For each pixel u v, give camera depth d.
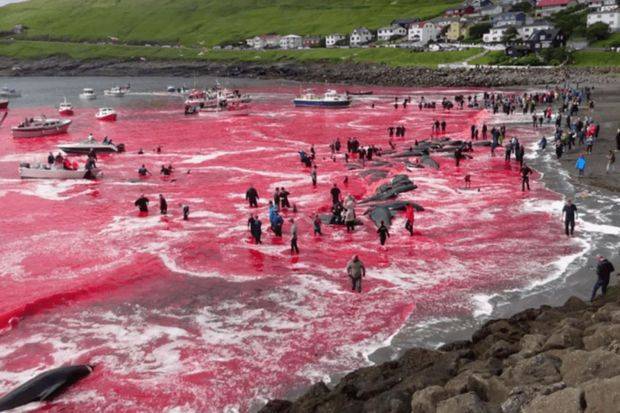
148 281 26.11
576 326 15.82
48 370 18.41
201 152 58.94
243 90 143.25
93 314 22.97
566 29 149.62
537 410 11.01
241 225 34.19
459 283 24.48
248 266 27.53
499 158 49.53
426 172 45.44
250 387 17.59
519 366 13.06
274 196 37.91
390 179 43.19
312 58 189.75
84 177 47.09
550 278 24.45
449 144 54.75
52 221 36.03
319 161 52.62
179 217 36.16
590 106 73.62
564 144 51.25
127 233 33.28
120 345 20.45
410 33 193.88
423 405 12.65
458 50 162.62
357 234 31.55
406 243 29.69
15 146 66.44
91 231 33.81
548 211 33.88
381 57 174.75
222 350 19.86
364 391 14.59
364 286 24.66
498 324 17.75
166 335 21.09
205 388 17.61
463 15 197.50
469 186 40.62
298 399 15.34
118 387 17.75
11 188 44.72
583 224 31.22
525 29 157.88
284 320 21.94
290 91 137.75
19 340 20.98
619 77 113.00
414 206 35.22
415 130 69.38
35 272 27.62
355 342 19.98
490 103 87.88
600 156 47.28
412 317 21.56
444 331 20.38
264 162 52.97
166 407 16.73
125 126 80.88
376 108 95.56
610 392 10.44
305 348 19.75
